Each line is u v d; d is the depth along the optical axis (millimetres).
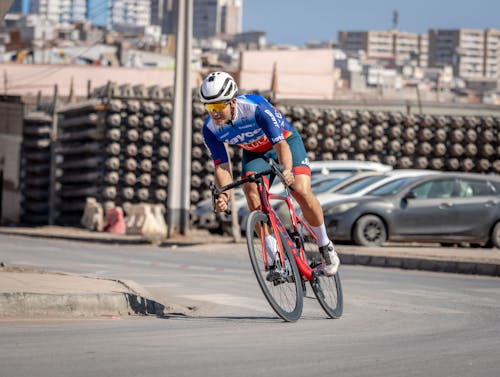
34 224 84000
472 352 13906
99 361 12188
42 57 176875
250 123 17391
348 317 18922
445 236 42906
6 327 15617
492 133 73688
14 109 87188
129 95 74438
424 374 11961
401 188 43188
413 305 21516
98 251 43406
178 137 54594
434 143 74188
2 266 24094
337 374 11805
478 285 27734
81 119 77125
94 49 184000
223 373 11633
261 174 17141
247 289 24844
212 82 17078
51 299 18109
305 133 74375
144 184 74062
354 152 74500
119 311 19109
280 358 12898
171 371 11648
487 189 43750
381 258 36906
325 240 18594
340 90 188000
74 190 80188
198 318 18453
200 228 56969
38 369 11461
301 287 17984
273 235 17484
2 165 88250
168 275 29344
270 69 156625
